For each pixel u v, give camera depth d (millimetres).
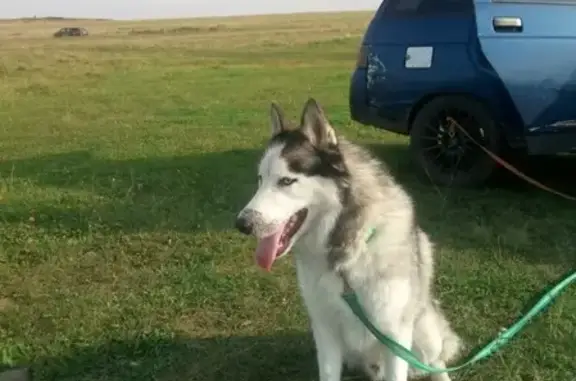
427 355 3271
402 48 5656
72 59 20719
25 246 4828
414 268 3047
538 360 3479
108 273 4453
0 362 3617
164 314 3969
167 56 23234
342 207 2902
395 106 5727
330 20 67500
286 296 4090
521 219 4941
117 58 21875
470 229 4805
